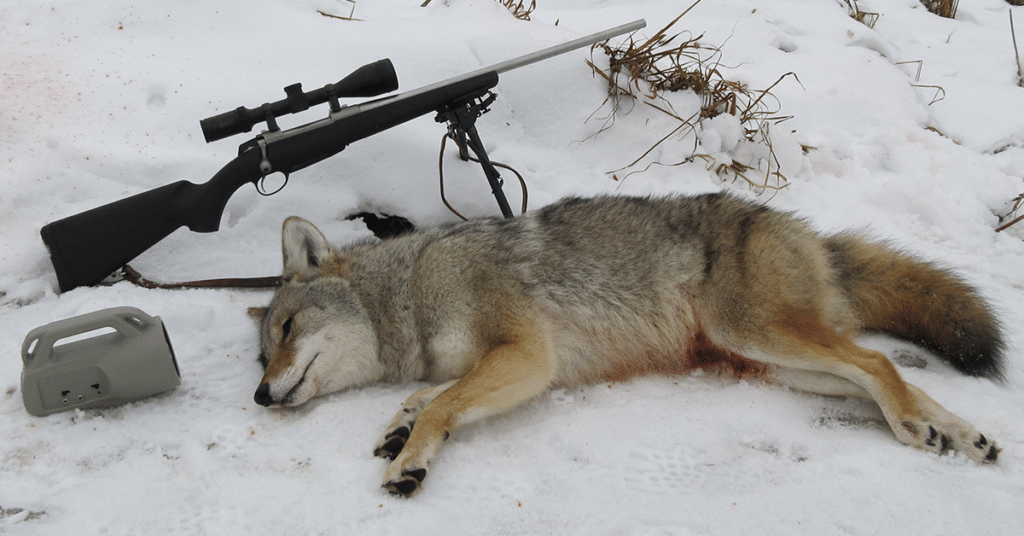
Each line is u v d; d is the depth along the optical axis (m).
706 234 3.12
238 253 3.96
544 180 4.48
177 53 4.74
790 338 2.82
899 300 3.19
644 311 3.09
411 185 4.28
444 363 3.04
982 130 5.24
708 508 2.20
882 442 2.54
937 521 2.10
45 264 3.62
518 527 2.15
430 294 3.04
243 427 2.70
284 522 2.18
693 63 5.27
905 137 5.04
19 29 4.80
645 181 4.58
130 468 2.43
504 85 4.91
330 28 5.11
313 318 2.98
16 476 2.36
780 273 2.92
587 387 3.07
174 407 2.80
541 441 2.63
